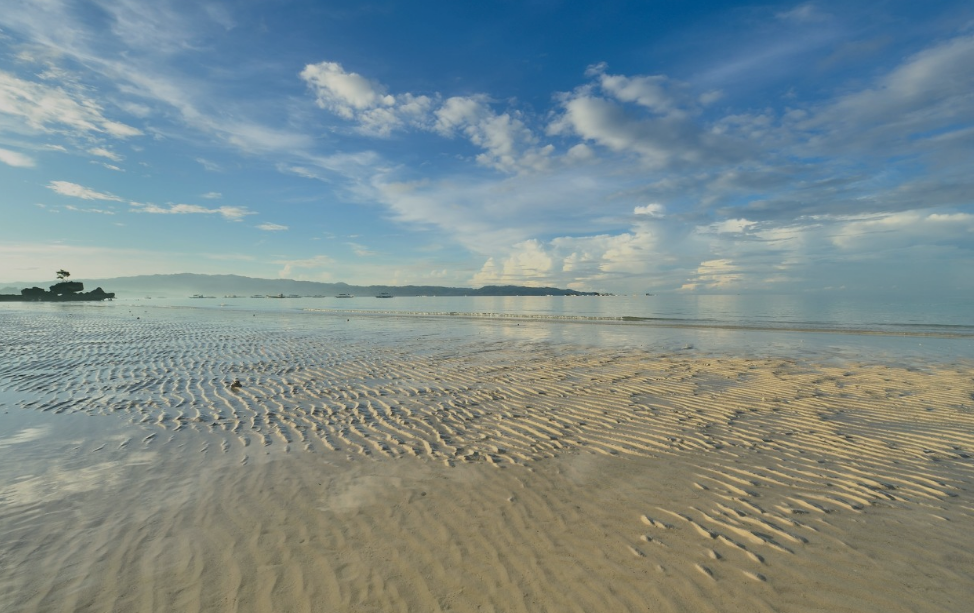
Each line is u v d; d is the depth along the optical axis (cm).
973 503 442
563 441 642
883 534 388
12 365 1246
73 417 753
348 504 450
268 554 363
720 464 550
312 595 315
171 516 422
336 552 367
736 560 354
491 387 998
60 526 402
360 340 1942
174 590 318
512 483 500
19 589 316
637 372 1168
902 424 699
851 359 1370
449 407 830
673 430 686
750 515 425
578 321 3156
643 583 328
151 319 3278
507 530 401
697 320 3142
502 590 321
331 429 699
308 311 4769
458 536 391
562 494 472
